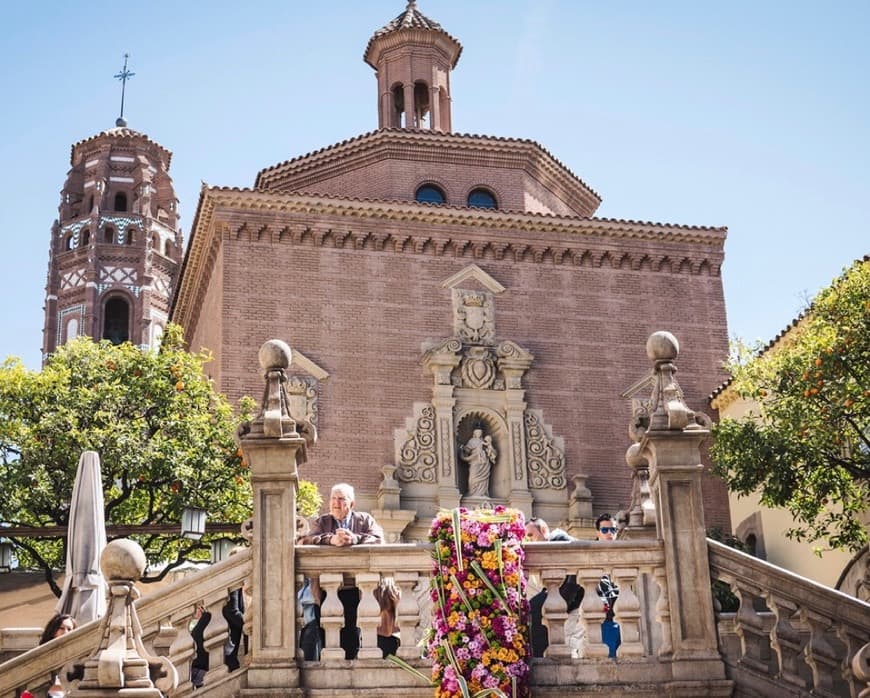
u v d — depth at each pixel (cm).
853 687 1048
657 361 1175
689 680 1048
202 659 1153
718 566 1095
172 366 3219
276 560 1068
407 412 3447
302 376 3409
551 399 3566
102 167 7812
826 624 1068
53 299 7638
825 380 2453
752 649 1070
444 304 3578
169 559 3222
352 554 1080
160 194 7956
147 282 7594
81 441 3006
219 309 3466
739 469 2553
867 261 2688
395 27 4447
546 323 3641
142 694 939
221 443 3130
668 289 3775
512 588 1062
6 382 3111
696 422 1134
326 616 1059
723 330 3772
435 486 3388
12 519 3022
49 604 3091
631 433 1238
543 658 1069
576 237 3731
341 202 3553
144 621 1052
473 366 3512
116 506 3216
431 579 1080
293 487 1091
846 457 2569
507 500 3428
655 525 1227
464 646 1040
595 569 1090
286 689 1023
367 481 3359
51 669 1038
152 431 3178
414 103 4450
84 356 3238
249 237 3500
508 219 3662
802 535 2586
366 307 3519
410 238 3606
